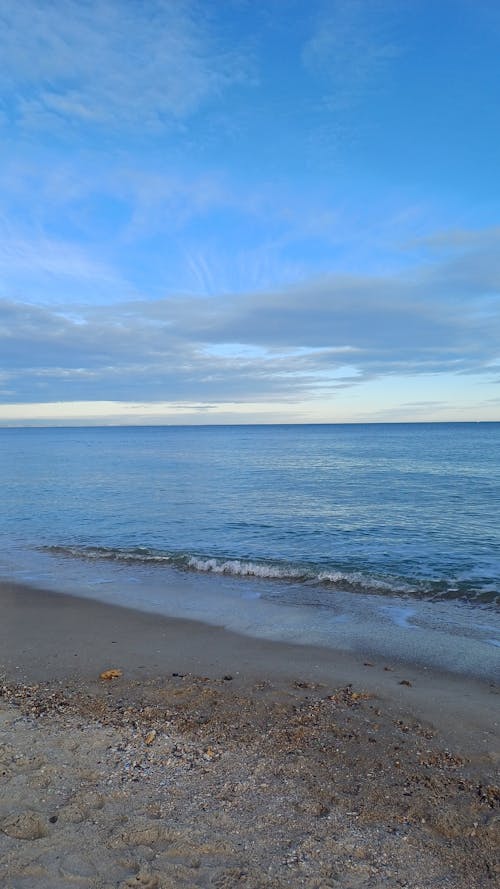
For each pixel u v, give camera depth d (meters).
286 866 3.28
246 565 13.00
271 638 8.29
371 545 15.59
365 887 3.12
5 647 7.86
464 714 5.62
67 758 4.53
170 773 4.33
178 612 9.71
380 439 100.00
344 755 4.71
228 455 60.53
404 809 3.90
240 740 4.94
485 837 3.60
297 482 32.00
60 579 12.21
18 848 3.37
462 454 55.81
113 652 7.63
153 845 3.45
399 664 7.20
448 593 10.86
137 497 26.20
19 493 28.12
